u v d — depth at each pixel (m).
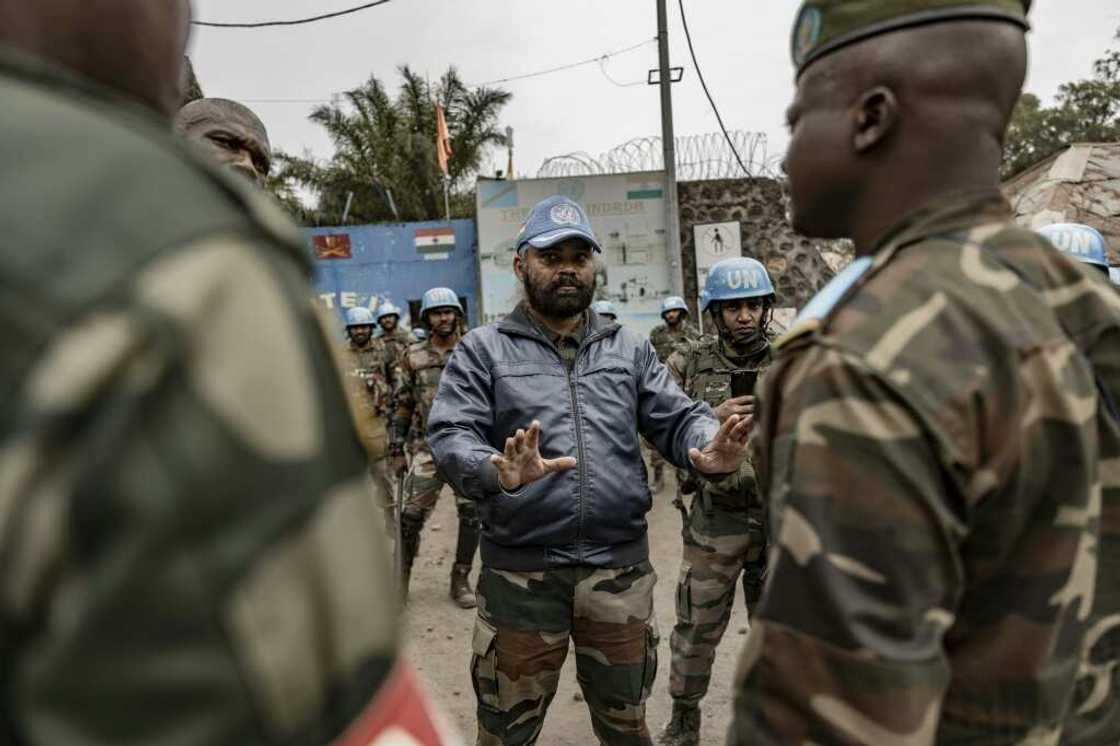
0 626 0.39
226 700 0.41
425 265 13.48
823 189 0.99
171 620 0.40
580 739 3.12
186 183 0.48
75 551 0.39
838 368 0.82
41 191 0.43
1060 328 0.88
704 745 3.05
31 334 0.39
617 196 12.09
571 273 2.24
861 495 0.79
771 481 0.92
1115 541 0.93
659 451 2.44
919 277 0.87
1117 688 0.97
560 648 2.26
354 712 0.47
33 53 0.52
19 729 0.40
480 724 2.29
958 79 0.90
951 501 0.81
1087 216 10.56
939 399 0.79
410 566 4.67
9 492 0.38
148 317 0.41
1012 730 0.86
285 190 19.30
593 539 2.21
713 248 11.96
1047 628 0.84
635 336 2.45
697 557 2.95
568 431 2.23
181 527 0.41
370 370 7.43
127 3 0.55
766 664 0.83
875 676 0.76
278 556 0.43
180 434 0.41
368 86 20.52
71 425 0.39
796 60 1.02
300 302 0.51
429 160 19.58
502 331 2.34
